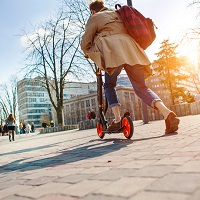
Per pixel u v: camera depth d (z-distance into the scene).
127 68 3.26
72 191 1.13
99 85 4.04
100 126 4.25
